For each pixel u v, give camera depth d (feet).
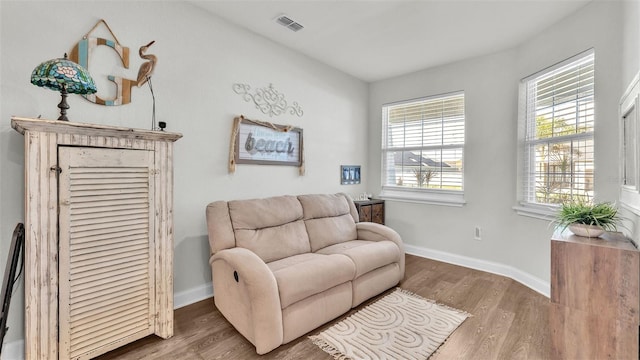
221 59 8.32
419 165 12.44
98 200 5.12
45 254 4.61
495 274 10.11
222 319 6.98
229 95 8.52
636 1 5.40
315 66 11.13
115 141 5.34
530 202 9.25
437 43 9.64
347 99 12.64
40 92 5.60
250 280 5.57
